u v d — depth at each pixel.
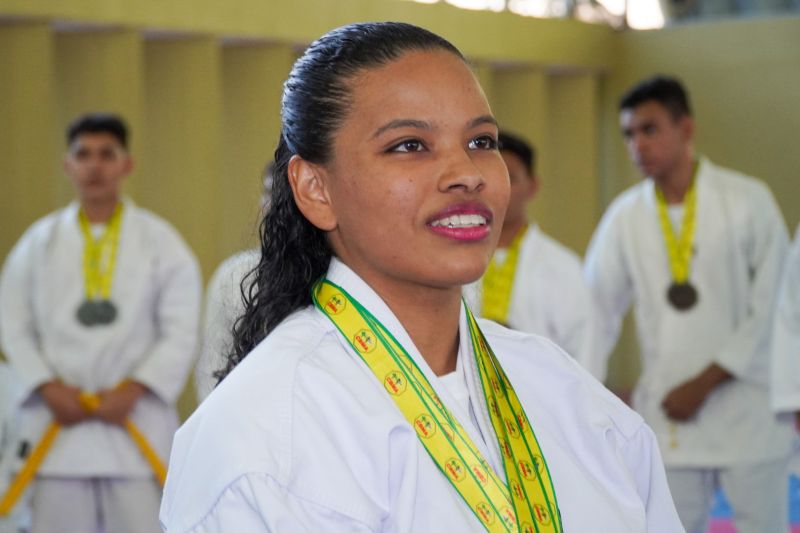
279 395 1.50
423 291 1.63
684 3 9.91
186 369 5.56
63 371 5.42
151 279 5.57
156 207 8.13
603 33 9.87
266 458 1.45
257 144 8.37
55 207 7.57
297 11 8.34
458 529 1.51
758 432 5.29
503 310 5.30
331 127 1.59
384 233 1.56
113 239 5.55
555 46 9.58
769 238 5.43
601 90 10.04
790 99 9.31
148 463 5.43
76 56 7.78
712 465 5.30
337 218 1.62
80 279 5.50
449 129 1.55
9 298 5.50
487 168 1.58
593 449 1.73
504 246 5.39
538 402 1.76
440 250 1.55
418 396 1.58
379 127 1.55
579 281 5.41
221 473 1.45
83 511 5.42
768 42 9.38
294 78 1.64
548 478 1.65
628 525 1.67
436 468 1.56
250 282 1.85
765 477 5.28
